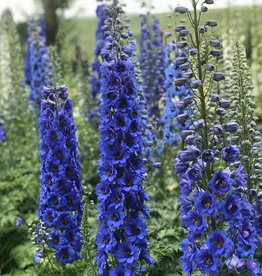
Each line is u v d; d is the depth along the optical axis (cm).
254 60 417
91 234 189
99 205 146
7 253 226
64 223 167
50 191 169
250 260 134
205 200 127
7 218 230
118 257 143
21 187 258
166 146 252
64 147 166
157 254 169
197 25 131
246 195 152
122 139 142
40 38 327
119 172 144
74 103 355
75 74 357
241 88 154
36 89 319
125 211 146
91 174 273
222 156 128
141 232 143
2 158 298
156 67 263
